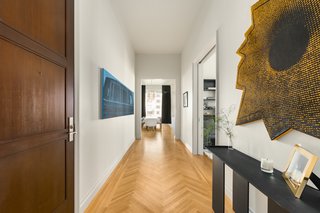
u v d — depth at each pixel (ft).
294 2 3.23
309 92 2.91
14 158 2.64
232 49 6.05
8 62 2.52
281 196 2.63
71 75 4.39
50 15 3.52
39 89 3.19
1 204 2.42
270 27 3.90
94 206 5.81
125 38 12.39
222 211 4.81
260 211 4.54
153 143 15.87
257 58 4.39
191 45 12.72
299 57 3.11
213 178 5.50
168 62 18.33
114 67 9.53
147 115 31.71
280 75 3.60
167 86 31.17
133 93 16.29
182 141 16.43
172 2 9.58
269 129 3.95
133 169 9.18
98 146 6.93
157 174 8.52
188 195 6.53
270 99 3.92
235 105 5.83
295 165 2.96
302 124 3.05
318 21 2.74
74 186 4.66
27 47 2.88
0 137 2.39
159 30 13.00
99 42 7.11
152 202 6.05
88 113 6.02
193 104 12.19
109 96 8.06
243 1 5.28
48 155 3.47
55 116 3.69
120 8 10.13
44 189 3.34
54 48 3.65
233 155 4.98
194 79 12.23
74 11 4.78
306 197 2.60
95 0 6.68
